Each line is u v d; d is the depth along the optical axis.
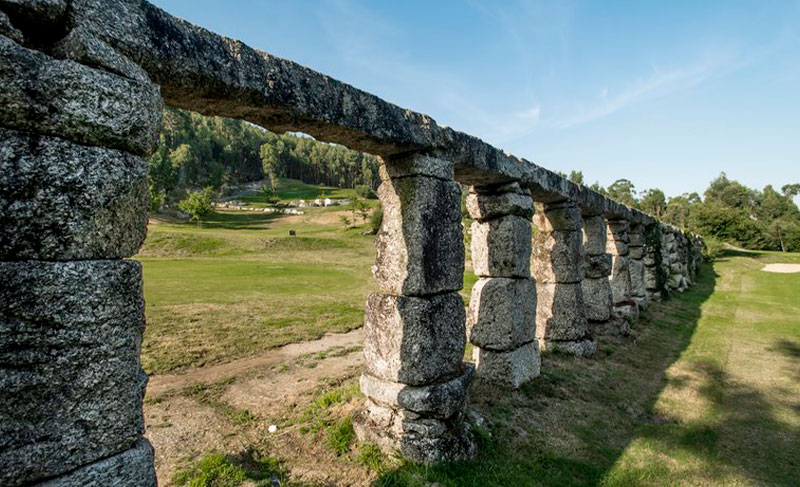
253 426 5.43
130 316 2.79
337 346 9.30
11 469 2.32
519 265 7.22
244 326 10.71
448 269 5.38
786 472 5.22
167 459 4.58
